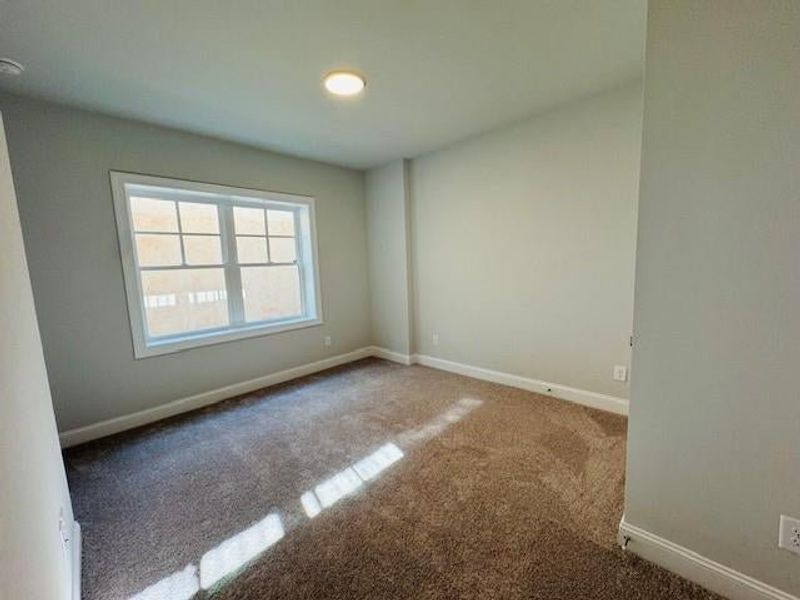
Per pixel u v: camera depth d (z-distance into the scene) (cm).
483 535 155
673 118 116
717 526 123
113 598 130
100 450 239
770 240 105
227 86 223
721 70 107
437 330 399
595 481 191
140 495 190
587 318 283
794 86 97
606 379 278
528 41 187
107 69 200
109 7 152
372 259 448
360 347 452
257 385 352
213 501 184
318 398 322
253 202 357
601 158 261
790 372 105
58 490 131
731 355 114
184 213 312
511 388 333
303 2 154
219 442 246
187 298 317
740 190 108
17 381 91
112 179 261
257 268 364
